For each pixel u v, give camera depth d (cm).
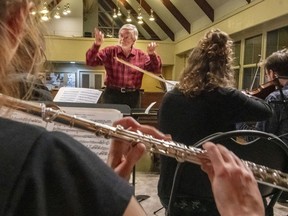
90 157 36
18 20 36
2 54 35
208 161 61
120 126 82
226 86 144
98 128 76
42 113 70
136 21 1287
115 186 34
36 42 40
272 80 274
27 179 31
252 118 143
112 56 336
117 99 344
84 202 33
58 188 32
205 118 140
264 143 111
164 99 150
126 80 340
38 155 32
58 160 33
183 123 143
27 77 41
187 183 125
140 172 354
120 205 34
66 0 1202
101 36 328
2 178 30
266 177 70
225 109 140
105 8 1380
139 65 341
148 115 316
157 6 1074
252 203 46
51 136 35
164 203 136
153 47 336
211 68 144
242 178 48
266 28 638
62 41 1088
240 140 132
